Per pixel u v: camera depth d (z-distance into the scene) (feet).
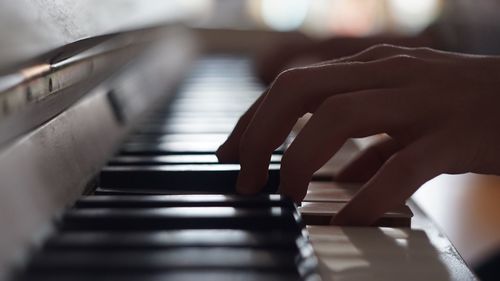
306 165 1.42
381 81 1.50
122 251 1.10
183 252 1.11
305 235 1.21
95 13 1.50
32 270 1.03
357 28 8.16
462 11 4.85
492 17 4.83
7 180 1.10
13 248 1.04
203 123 2.31
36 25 1.11
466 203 2.04
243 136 1.48
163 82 3.43
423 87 1.49
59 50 1.21
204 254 1.11
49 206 1.20
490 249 1.79
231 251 1.13
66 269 1.03
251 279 1.04
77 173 1.41
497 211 1.97
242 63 5.11
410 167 1.41
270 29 7.73
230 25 8.11
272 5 8.19
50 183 1.25
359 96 1.44
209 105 2.76
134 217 1.23
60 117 1.46
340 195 1.60
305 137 1.42
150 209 1.28
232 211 1.29
